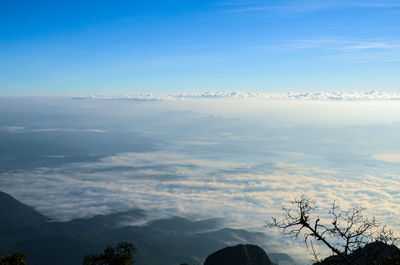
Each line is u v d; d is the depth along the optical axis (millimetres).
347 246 9445
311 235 9656
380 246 9445
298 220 9688
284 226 9695
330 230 9547
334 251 9547
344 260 9461
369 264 9305
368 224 9570
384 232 9562
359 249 9469
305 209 9688
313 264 9750
